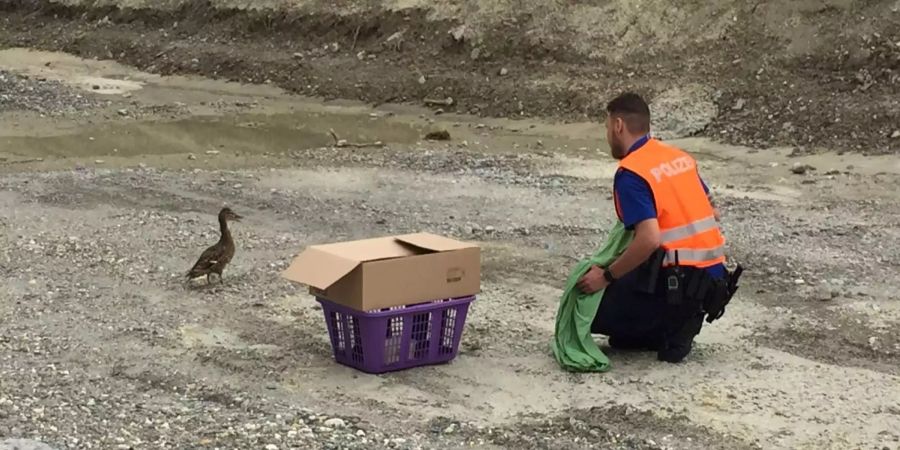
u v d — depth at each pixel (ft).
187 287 27.96
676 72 64.13
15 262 30.07
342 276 20.34
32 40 92.27
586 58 67.77
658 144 21.63
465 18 73.05
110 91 74.28
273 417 19.22
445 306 21.68
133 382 21.13
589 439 18.48
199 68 79.97
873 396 20.59
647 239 20.67
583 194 42.27
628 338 22.86
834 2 61.77
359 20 77.25
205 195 40.63
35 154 52.95
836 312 26.27
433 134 59.16
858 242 34.09
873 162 50.11
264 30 81.46
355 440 18.25
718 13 65.72
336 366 21.99
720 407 19.94
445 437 18.52
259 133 60.64
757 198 42.55
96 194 40.19
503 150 55.47
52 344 23.30
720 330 24.73
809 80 59.26
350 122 64.80
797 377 21.57
